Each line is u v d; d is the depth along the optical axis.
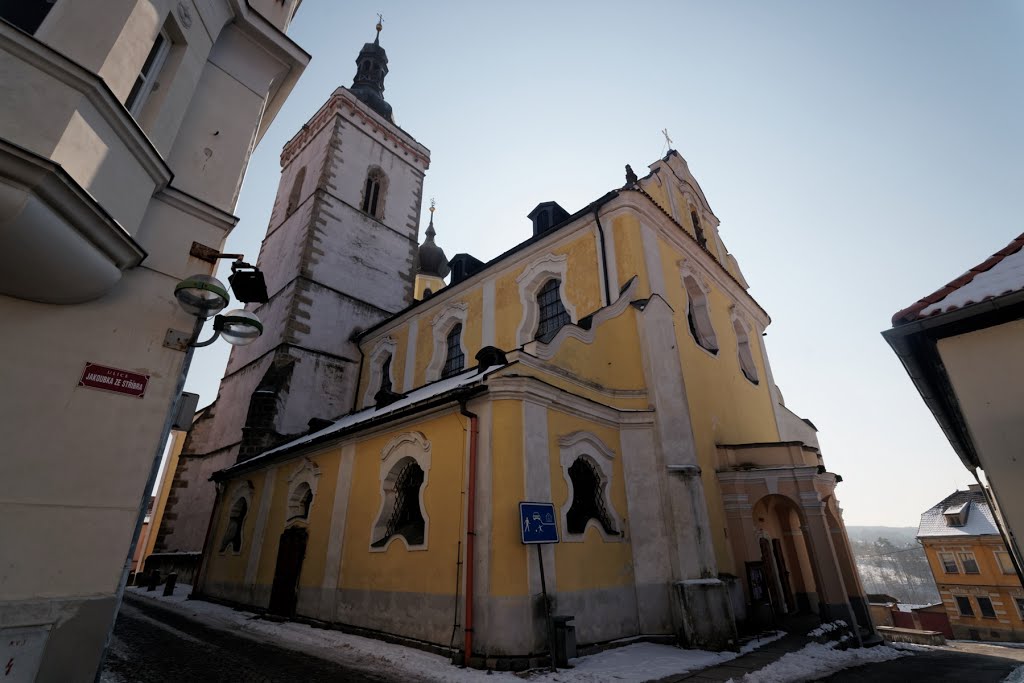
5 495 5.09
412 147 34.72
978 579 39.88
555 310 16.47
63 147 5.09
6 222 4.71
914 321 5.82
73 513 5.46
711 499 13.40
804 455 13.93
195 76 7.48
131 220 6.12
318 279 25.80
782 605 14.12
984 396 5.46
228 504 19.05
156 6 6.54
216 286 6.14
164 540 23.58
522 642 8.41
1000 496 5.11
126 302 6.37
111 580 5.58
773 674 8.41
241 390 24.91
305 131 33.91
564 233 16.77
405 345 22.66
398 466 12.09
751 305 22.62
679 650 9.90
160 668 8.41
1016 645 17.89
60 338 5.77
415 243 32.19
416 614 9.96
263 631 11.93
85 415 5.75
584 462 11.39
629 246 14.71
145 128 6.63
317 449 15.09
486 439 9.78
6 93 4.84
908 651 12.50
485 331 18.20
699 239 21.09
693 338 15.96
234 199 8.16
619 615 10.35
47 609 5.07
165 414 6.36
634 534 11.46
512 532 9.06
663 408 12.48
